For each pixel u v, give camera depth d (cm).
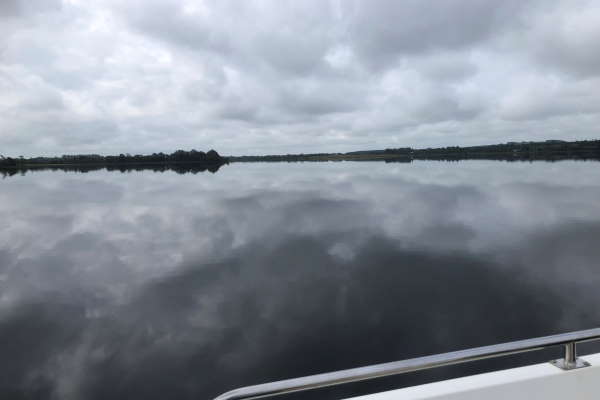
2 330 1023
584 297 1114
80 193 5856
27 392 725
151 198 4997
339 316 1021
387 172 10112
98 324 1053
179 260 1795
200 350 872
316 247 1973
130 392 717
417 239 2091
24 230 2811
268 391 112
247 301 1188
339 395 677
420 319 981
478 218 2769
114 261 1819
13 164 14725
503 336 876
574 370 146
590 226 2333
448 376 729
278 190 5809
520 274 1355
